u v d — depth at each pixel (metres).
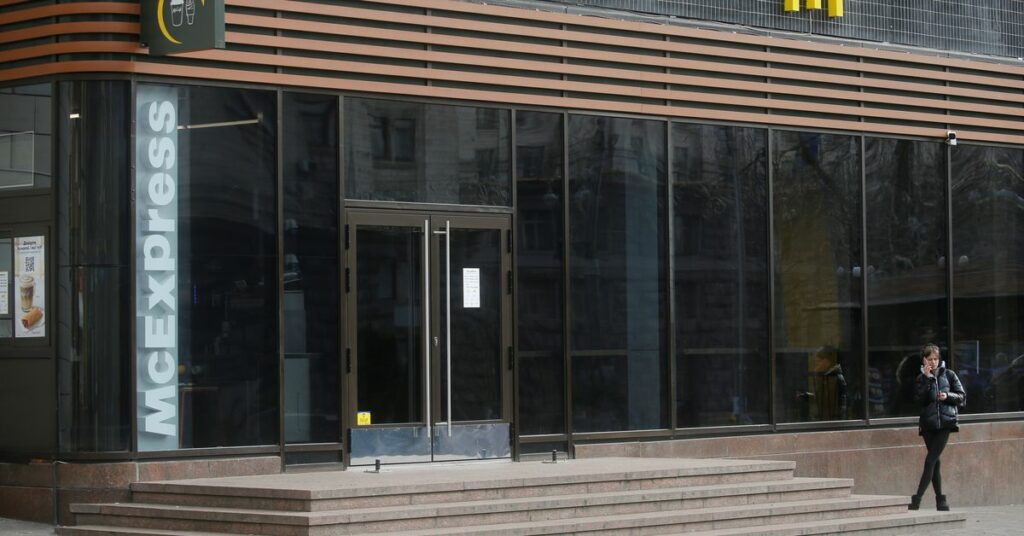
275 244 13.83
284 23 13.85
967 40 18.78
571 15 15.61
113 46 13.09
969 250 18.70
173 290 13.34
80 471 12.99
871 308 17.80
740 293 16.78
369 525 11.49
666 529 12.70
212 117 13.59
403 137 14.63
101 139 13.14
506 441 15.05
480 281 15.03
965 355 18.62
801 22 17.34
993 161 18.98
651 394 16.11
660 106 16.20
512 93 15.23
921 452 18.02
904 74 18.11
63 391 13.12
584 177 15.76
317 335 14.05
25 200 13.43
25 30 13.39
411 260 14.62
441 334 14.73
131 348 13.08
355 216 14.28
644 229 16.12
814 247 17.38
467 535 11.55
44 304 13.30
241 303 13.66
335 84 14.14
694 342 16.44
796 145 17.28
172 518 12.10
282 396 13.75
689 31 16.41
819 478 14.88
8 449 13.55
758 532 12.89
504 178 15.23
